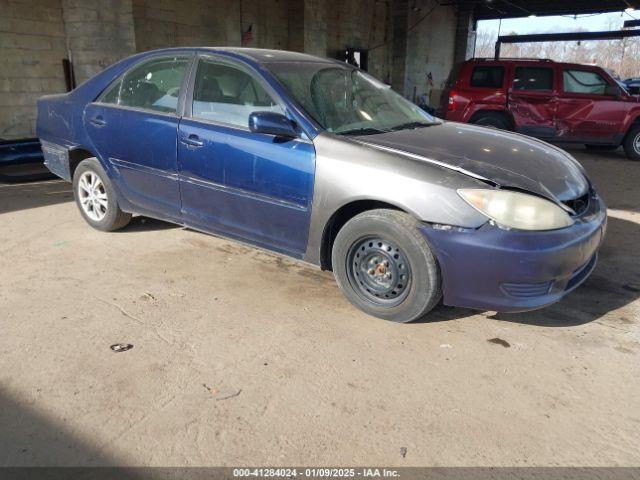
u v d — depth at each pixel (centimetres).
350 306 353
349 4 1786
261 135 354
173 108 403
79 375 272
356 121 371
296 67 388
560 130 1010
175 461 218
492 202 292
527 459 222
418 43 2136
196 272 405
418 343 309
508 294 300
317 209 334
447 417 246
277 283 388
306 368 282
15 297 357
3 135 938
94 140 451
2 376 270
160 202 425
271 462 218
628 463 221
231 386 265
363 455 223
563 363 291
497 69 1035
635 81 2228
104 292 367
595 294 380
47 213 553
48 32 968
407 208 303
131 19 999
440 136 365
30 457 219
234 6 1366
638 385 272
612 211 606
